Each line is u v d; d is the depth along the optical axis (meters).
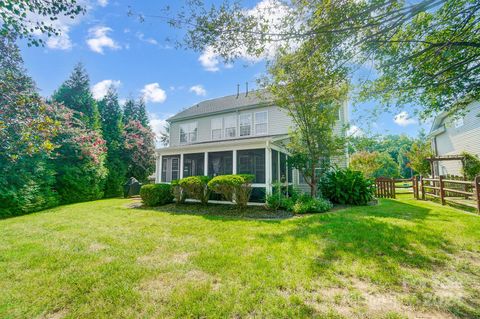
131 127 19.50
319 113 7.83
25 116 4.38
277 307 2.15
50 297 2.39
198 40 2.93
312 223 5.36
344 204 8.72
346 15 2.53
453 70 3.50
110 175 16.44
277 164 9.53
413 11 2.33
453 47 3.11
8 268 3.12
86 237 4.66
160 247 3.94
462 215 5.96
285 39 2.78
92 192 13.67
